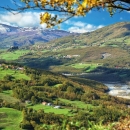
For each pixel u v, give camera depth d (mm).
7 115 126812
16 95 170875
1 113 127000
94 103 173750
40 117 121938
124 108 157250
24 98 168125
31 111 133375
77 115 117812
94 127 14031
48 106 156875
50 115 119750
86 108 154875
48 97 182375
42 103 162625
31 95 173125
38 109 149250
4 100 157375
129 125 14320
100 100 184250
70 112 138500
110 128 14188
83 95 192375
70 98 188375
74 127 14469
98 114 116188
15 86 191000
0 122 117312
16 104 145375
